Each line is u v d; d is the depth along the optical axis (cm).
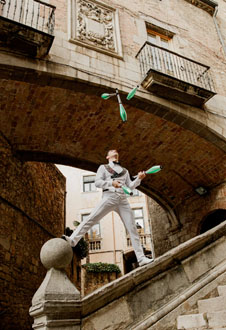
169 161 1088
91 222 355
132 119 906
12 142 894
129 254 2208
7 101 782
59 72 704
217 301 316
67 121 882
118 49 851
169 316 323
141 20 995
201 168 1074
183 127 895
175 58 984
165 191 1222
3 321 698
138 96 795
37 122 866
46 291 284
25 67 665
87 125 909
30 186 977
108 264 1862
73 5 834
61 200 1314
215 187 1073
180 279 368
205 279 368
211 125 898
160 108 833
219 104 977
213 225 1218
